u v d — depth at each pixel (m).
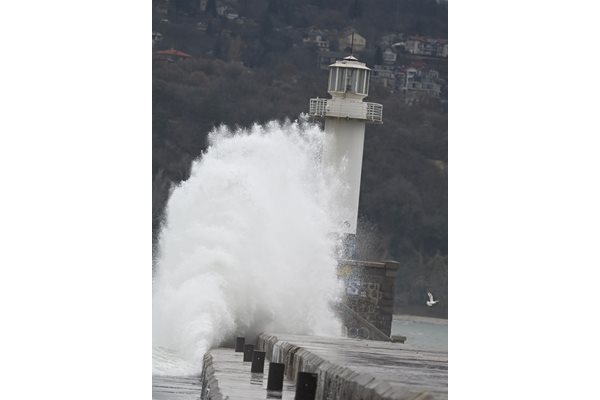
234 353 67.25
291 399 34.56
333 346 52.91
